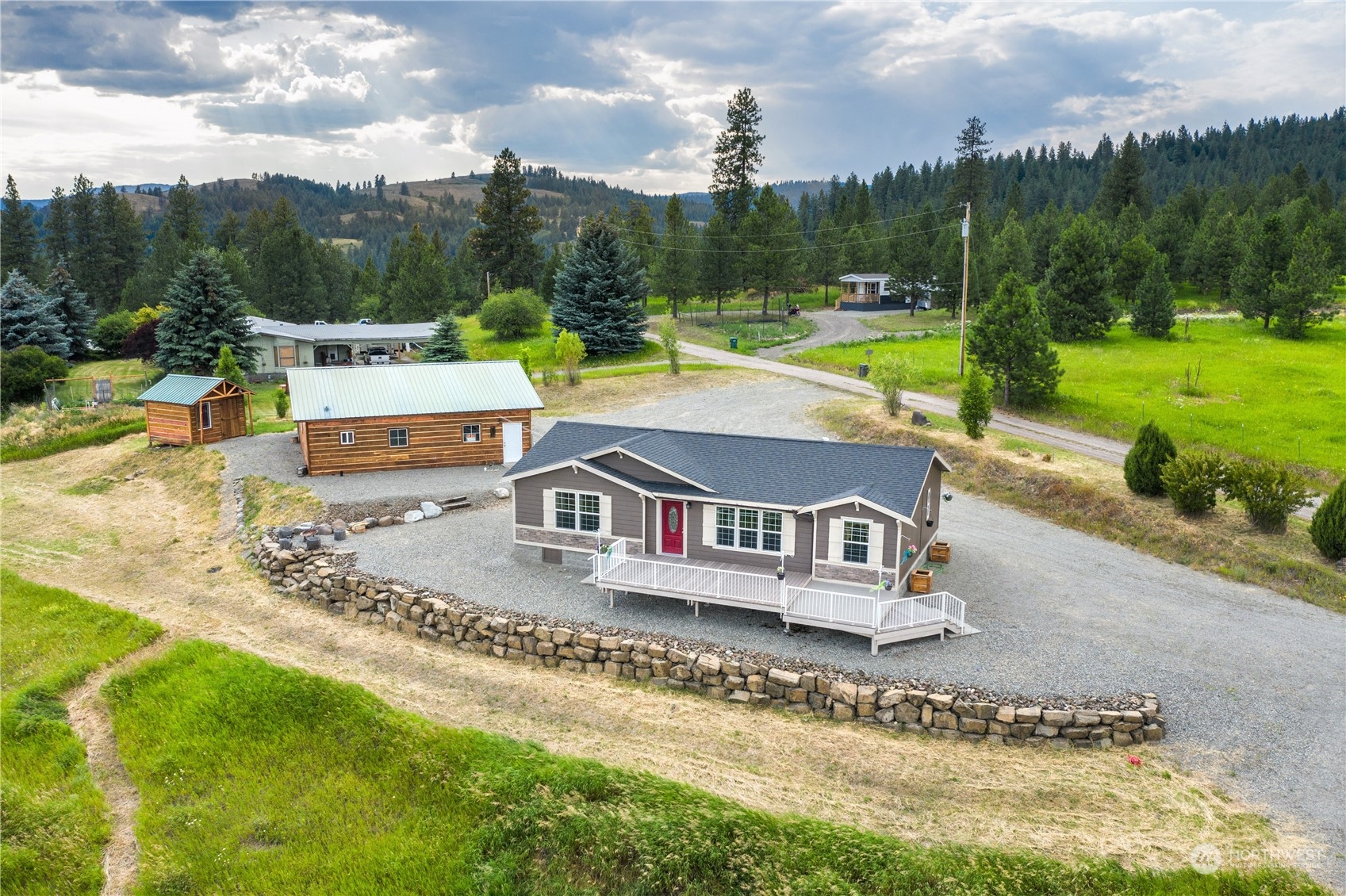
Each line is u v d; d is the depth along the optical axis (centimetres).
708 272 9312
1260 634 2436
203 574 3300
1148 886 1518
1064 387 5181
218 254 10869
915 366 5472
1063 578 2875
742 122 11575
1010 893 1518
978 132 11025
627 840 1700
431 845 1764
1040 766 1916
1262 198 12044
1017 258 8162
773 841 1667
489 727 2181
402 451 4341
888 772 1920
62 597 3109
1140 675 2206
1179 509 3222
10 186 11544
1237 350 5947
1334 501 2798
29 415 5847
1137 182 11619
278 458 4531
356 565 3064
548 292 11394
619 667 2411
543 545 3105
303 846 1794
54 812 1917
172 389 4969
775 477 2806
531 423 4506
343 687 2311
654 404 5581
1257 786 1794
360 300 12750
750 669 2248
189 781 2033
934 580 2866
